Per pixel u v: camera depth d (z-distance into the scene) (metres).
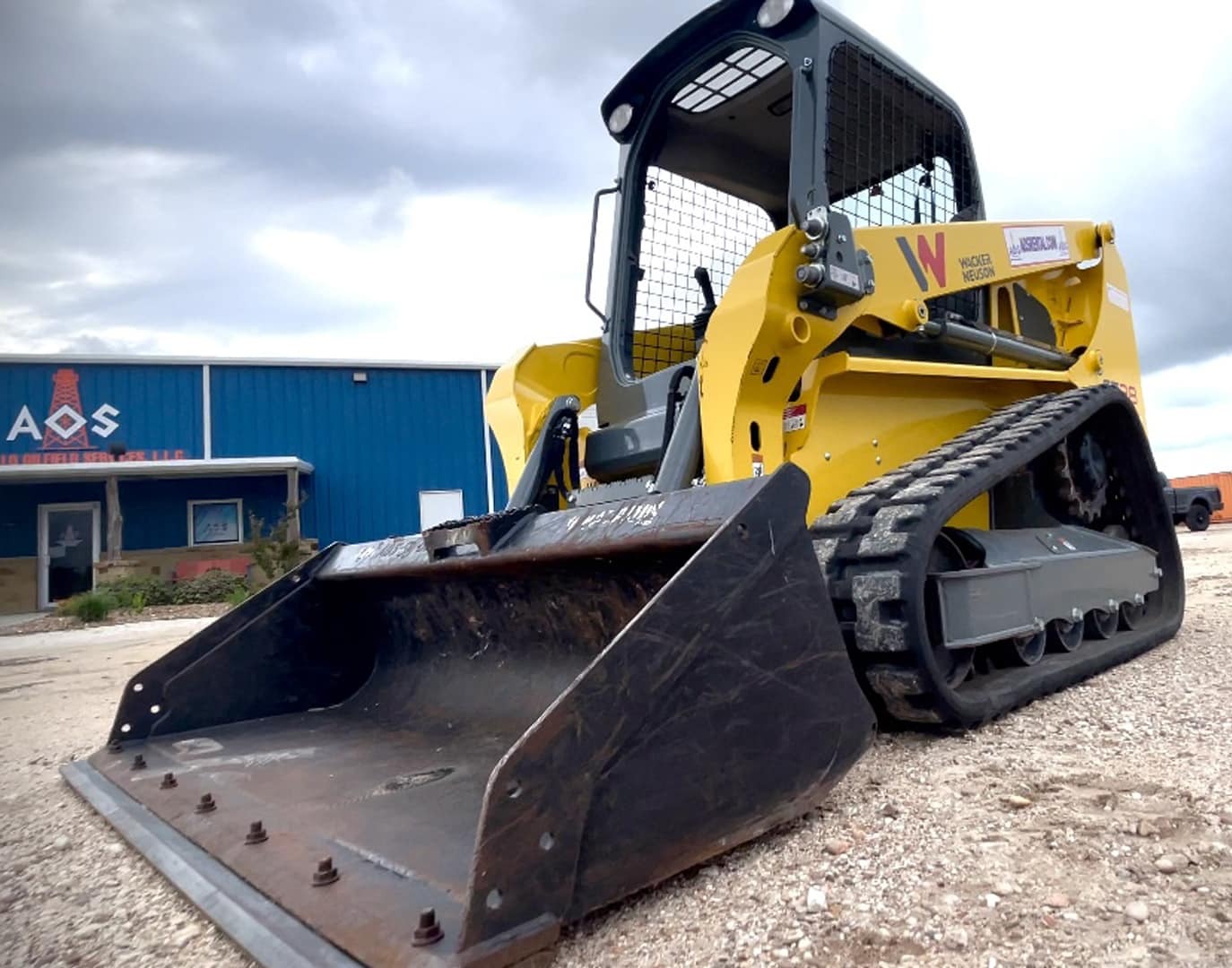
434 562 3.06
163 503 18.75
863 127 3.90
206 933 1.95
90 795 2.94
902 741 3.07
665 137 4.66
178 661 3.55
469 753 2.86
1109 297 5.39
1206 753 2.75
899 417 3.98
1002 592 3.36
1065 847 2.09
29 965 1.86
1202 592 7.23
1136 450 4.84
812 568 2.28
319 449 20.08
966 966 1.61
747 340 3.16
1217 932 1.67
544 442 4.04
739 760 2.04
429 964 1.51
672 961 1.68
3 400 18.42
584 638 2.90
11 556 18.00
